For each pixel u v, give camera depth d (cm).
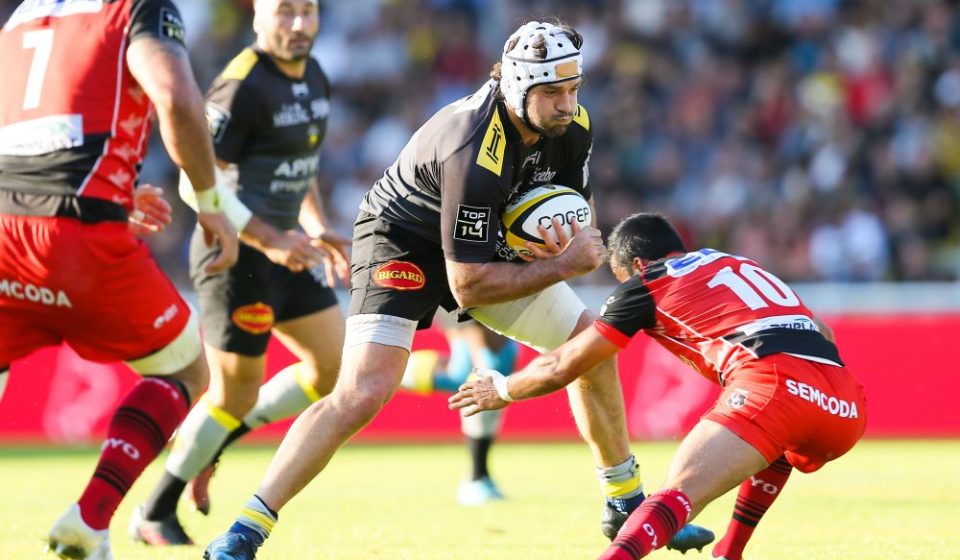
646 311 1684
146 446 1578
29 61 1573
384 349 1798
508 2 6931
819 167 6247
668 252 1794
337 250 2375
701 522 2459
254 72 2391
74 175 1521
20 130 1540
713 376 1697
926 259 5997
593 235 1770
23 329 1581
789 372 1612
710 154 6350
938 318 4525
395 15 6931
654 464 3709
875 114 6444
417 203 1825
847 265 5947
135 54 1541
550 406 4650
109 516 1546
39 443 4422
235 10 6894
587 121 1916
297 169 2475
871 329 4547
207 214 1667
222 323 2289
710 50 6750
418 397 4662
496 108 1778
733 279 1702
